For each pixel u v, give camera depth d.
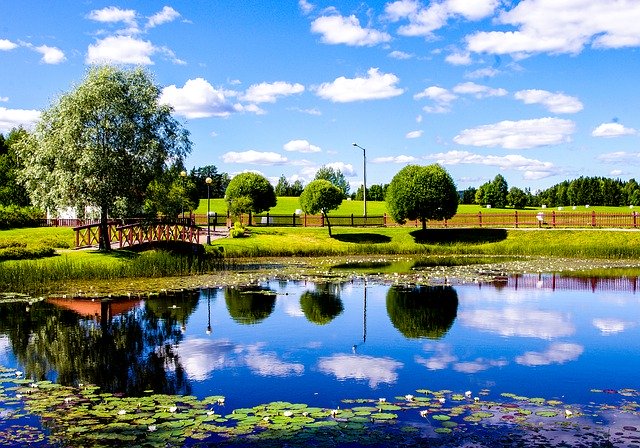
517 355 10.71
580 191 84.69
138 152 24.64
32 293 18.33
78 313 15.09
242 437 6.64
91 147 23.52
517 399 8.08
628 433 6.80
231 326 13.45
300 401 8.13
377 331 12.83
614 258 30.92
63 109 23.86
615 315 14.62
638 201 81.56
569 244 34.56
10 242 24.03
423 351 11.05
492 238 36.97
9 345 11.73
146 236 26.94
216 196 99.94
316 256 33.12
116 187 24.09
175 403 8.01
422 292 18.44
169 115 26.06
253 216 48.12
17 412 7.62
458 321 13.88
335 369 9.80
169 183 26.75
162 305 16.19
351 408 7.75
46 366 10.23
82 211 24.77
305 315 14.72
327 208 39.78
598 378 9.23
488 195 81.00
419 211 37.88
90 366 10.17
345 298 17.31
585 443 6.50
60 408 7.77
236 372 9.67
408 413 7.45
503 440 6.58
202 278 22.22
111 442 6.56
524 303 16.42
